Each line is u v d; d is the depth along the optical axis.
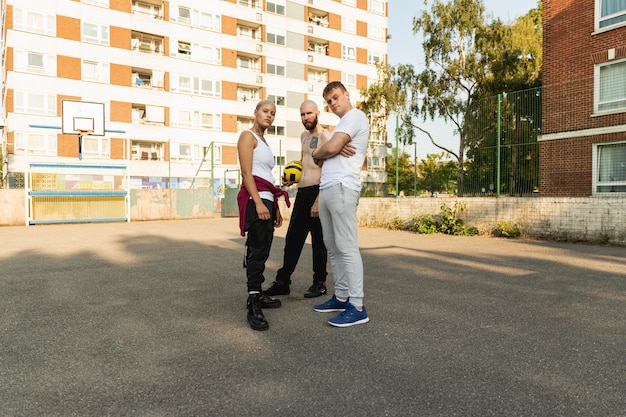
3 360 2.72
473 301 4.21
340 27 44.41
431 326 3.41
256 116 4.08
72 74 30.17
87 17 30.84
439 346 2.95
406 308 3.96
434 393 2.24
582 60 15.07
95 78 31.16
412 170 12.88
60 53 29.75
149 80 34.62
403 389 2.29
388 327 3.39
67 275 5.71
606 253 7.72
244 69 38.31
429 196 12.38
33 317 3.71
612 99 13.95
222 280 5.34
